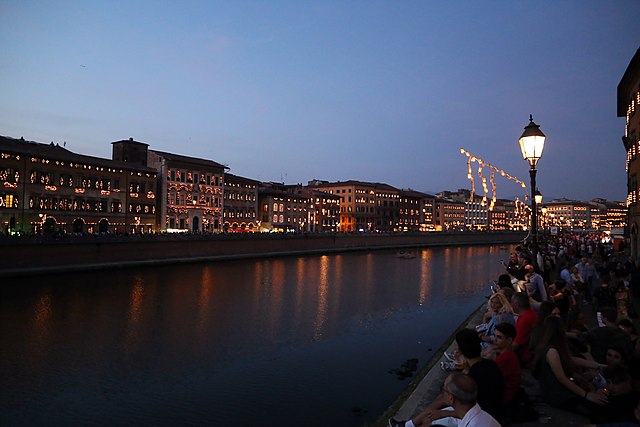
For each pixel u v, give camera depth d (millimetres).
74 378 22719
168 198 94938
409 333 31688
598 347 9688
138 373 23391
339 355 26359
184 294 47094
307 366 24344
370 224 160750
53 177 74875
